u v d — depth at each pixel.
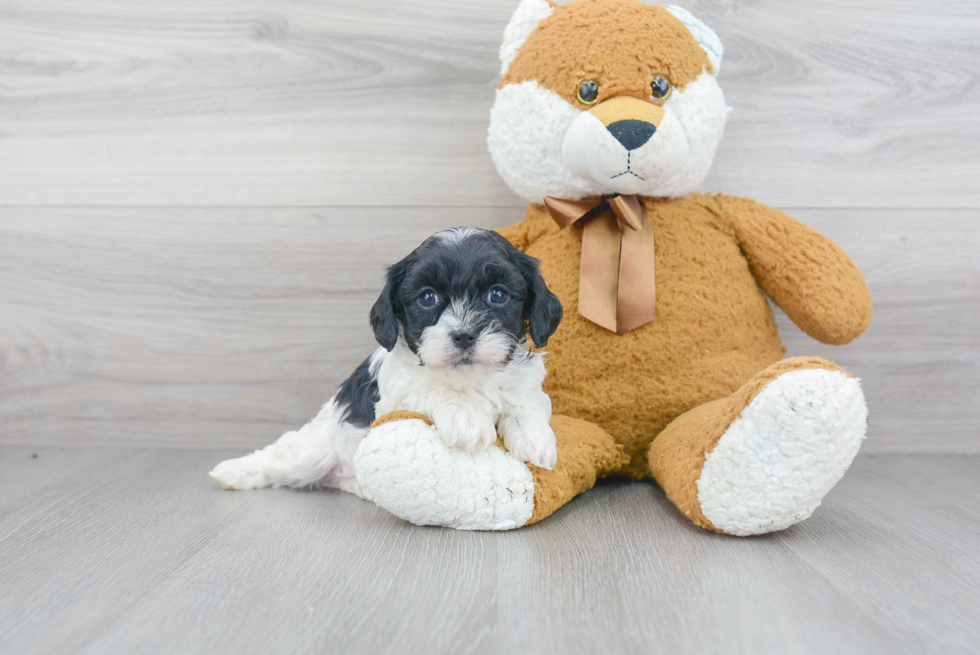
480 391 1.70
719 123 2.01
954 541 1.55
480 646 1.08
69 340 2.49
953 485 2.05
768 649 1.07
